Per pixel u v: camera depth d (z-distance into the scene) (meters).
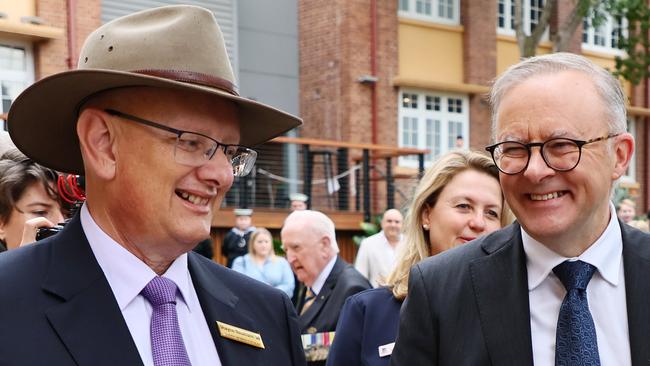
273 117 2.03
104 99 1.78
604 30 17.91
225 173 1.81
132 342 1.73
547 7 14.55
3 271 1.73
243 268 8.11
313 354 3.94
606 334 1.99
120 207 1.78
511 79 1.99
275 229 11.44
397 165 14.34
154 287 1.82
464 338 2.09
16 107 1.79
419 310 2.19
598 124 1.93
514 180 1.98
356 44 14.08
